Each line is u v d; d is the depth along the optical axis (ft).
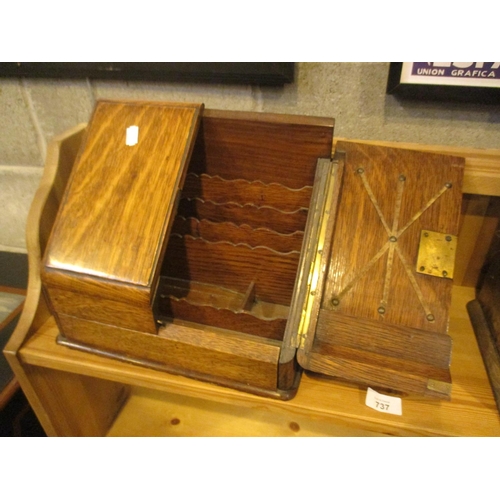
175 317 2.33
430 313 1.92
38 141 3.37
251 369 1.94
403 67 2.34
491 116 2.45
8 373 2.89
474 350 2.35
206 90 2.81
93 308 2.07
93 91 3.00
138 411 3.53
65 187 2.39
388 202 2.06
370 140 2.68
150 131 2.18
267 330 2.17
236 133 2.25
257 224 2.53
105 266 1.97
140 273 1.93
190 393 2.15
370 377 1.82
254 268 2.57
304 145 2.18
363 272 1.99
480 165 2.37
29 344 2.35
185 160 2.10
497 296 2.36
